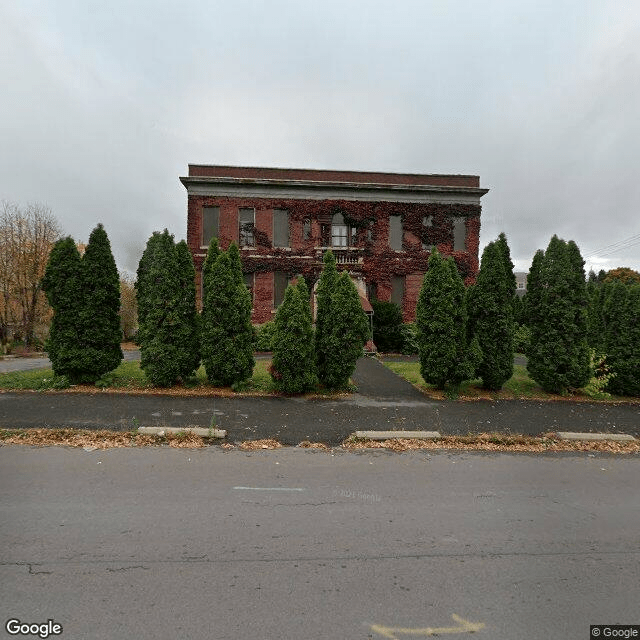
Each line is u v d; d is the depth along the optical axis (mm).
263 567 3396
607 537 4070
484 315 11242
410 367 14664
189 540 3768
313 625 2758
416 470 5809
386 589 3160
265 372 12336
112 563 3365
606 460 6488
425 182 25484
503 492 5121
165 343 10492
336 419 8219
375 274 24672
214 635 2633
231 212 24203
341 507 4566
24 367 16109
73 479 5039
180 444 6492
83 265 10391
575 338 11109
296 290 10523
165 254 10594
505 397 10742
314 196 24656
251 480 5230
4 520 4023
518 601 3076
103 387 10180
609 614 2963
